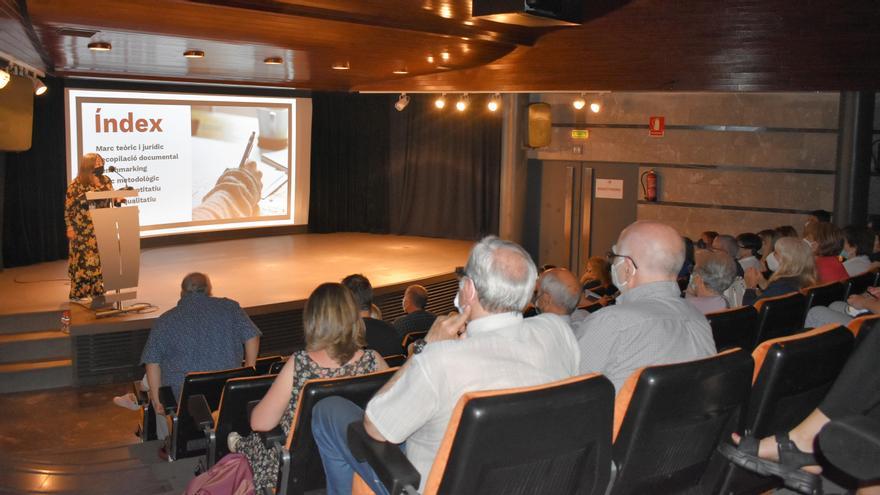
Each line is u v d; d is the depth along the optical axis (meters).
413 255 11.06
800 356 1.92
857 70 5.99
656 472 1.86
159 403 4.13
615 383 2.10
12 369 6.88
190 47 6.34
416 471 1.63
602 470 1.67
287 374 2.50
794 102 9.51
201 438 3.67
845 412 1.26
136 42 5.95
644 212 10.72
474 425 1.45
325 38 5.95
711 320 2.82
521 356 1.75
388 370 2.31
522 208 11.61
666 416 1.76
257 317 7.84
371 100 12.98
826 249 4.68
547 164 11.48
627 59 6.64
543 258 11.71
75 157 9.95
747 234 6.11
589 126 10.98
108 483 3.47
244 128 11.70
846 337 2.03
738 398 1.87
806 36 5.43
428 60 7.43
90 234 7.52
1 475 3.89
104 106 10.15
